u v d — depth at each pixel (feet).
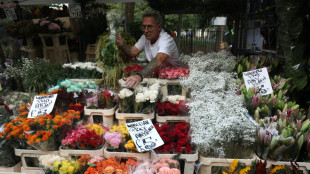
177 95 9.01
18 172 6.89
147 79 9.46
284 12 8.46
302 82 8.89
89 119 8.07
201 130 6.17
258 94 7.60
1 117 7.79
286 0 8.30
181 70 9.68
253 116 7.55
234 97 7.49
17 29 17.63
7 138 6.52
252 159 6.17
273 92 8.51
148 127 6.66
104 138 6.75
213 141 6.07
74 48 21.47
